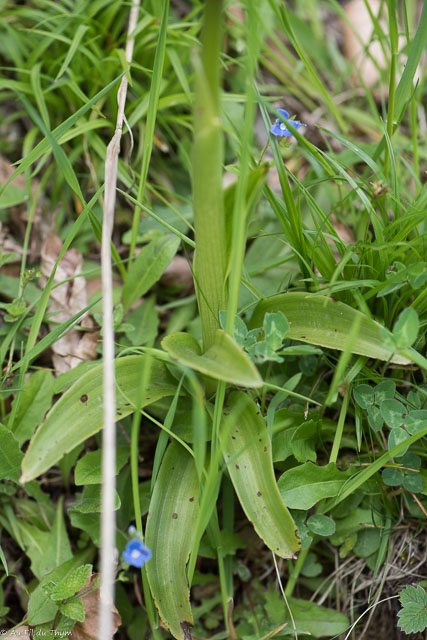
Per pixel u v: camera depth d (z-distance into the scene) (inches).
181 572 23.3
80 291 26.6
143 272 26.3
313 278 24.6
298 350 23.4
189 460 24.2
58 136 24.5
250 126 21.8
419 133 29.9
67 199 28.0
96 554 25.3
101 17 27.7
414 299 25.1
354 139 30.2
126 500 25.1
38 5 28.5
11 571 25.3
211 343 24.1
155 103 24.0
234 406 24.2
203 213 22.2
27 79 27.8
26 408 25.0
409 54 24.8
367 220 26.1
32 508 25.3
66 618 23.9
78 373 25.0
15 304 25.7
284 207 25.6
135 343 26.3
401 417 23.9
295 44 25.8
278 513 23.1
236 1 28.8
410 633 24.3
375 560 24.9
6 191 27.1
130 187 26.3
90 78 27.7
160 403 24.9
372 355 23.4
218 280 23.3
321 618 24.7
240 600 25.5
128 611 25.0
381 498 24.8
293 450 24.3
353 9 32.0
